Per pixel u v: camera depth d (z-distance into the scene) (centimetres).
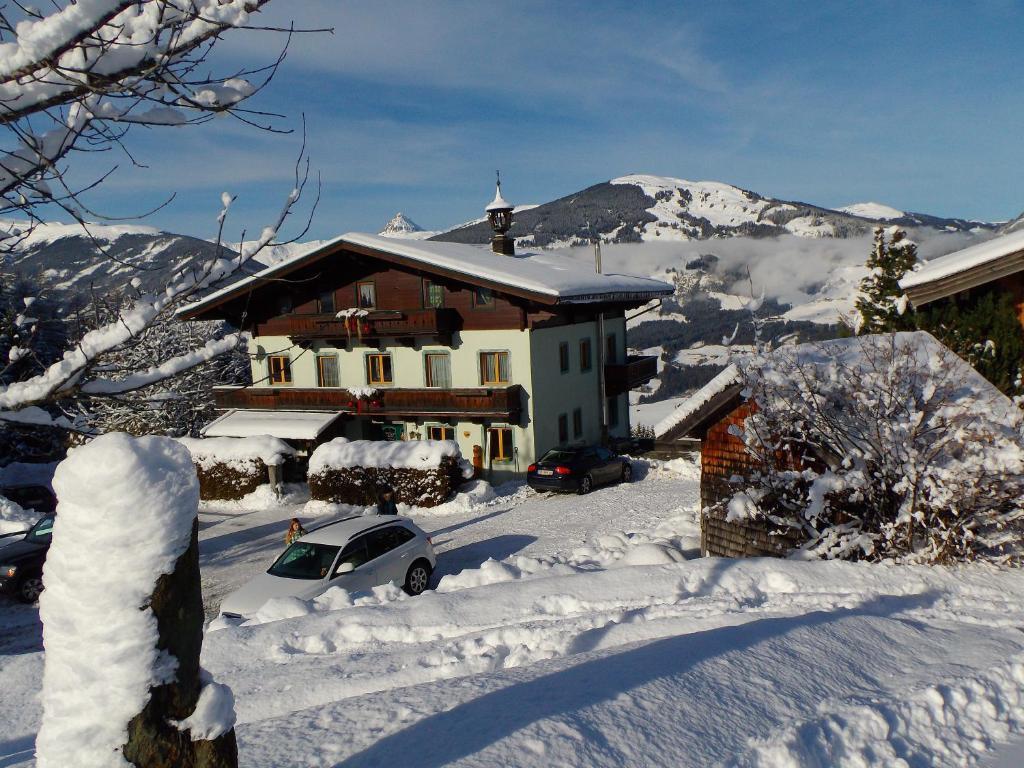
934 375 943
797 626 593
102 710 266
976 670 525
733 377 1117
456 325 2741
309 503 2430
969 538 909
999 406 946
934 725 448
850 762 400
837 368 1021
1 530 2000
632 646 568
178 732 278
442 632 777
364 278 2923
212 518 2386
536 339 2691
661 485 2370
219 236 316
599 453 2450
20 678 716
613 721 400
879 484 983
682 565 898
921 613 741
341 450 2405
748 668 495
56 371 301
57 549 270
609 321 3241
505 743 372
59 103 301
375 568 1266
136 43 298
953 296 1270
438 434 2802
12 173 303
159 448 278
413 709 440
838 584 846
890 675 523
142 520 266
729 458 1249
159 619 272
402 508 2302
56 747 267
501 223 3338
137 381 318
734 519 1101
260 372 3083
